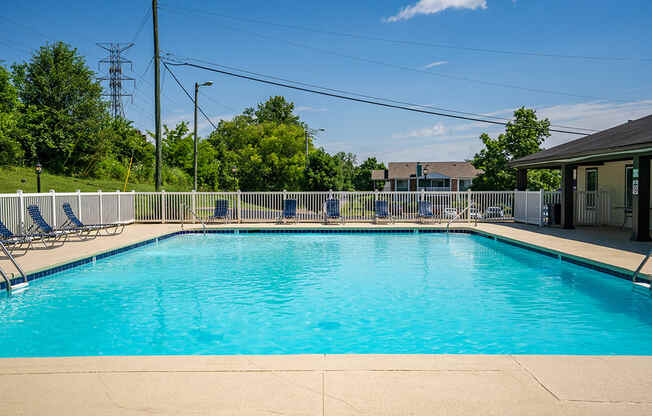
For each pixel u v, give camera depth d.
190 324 5.89
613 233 13.59
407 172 56.84
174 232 14.81
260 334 5.50
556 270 9.30
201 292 7.58
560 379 3.16
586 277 8.62
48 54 31.44
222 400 2.84
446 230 15.58
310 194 17.88
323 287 7.93
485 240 13.88
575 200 15.95
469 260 10.55
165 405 2.78
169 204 17.55
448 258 10.84
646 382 3.11
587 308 6.56
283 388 3.02
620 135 13.05
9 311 6.45
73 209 13.45
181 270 9.40
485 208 18.06
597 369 3.35
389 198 18.03
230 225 16.39
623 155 11.85
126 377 3.21
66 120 30.47
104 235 13.34
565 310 6.46
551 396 2.89
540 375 3.23
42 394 2.94
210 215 17.72
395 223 17.12
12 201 11.02
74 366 3.42
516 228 15.19
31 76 31.19
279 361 3.51
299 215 17.89
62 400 2.85
